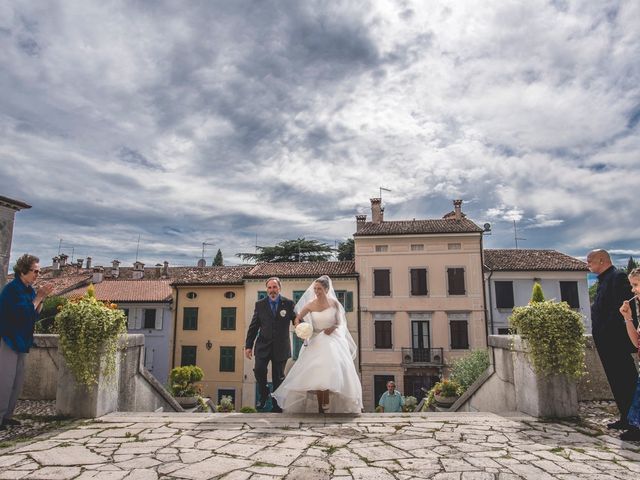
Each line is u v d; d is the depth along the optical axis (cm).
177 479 303
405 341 2617
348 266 2880
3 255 770
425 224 2889
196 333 2844
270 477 308
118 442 400
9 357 455
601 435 430
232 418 502
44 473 314
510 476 312
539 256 2808
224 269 3200
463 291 2639
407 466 333
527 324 518
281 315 597
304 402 558
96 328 504
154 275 4034
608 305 455
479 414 528
